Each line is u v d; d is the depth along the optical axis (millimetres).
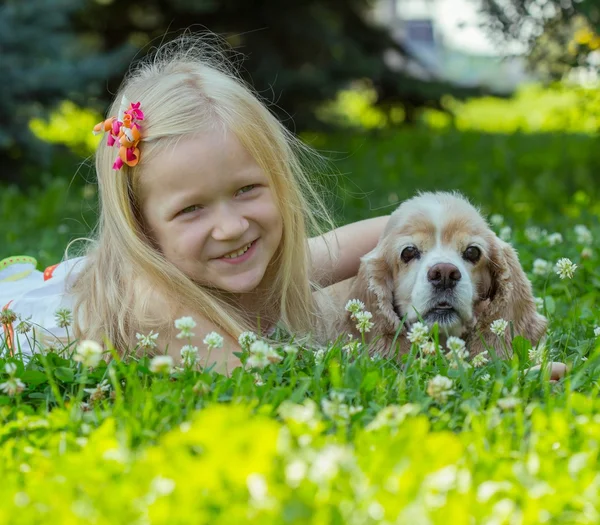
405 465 2199
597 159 10617
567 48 8156
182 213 3539
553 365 3287
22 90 10633
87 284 3840
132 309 3600
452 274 3607
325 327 3992
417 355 3527
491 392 3053
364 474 2203
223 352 3559
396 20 20844
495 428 2658
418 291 3674
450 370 3109
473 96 18016
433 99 17609
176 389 2896
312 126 16672
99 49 16109
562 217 7262
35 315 4180
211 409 2469
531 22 8211
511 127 18750
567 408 2758
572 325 4051
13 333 3977
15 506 2139
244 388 2893
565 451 2482
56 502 2129
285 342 3672
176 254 3592
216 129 3525
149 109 3578
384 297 3871
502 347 3762
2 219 8680
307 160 5082
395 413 2639
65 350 3473
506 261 3824
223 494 2119
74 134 16766
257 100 3826
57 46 11125
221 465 2164
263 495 2061
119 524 2041
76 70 11250
